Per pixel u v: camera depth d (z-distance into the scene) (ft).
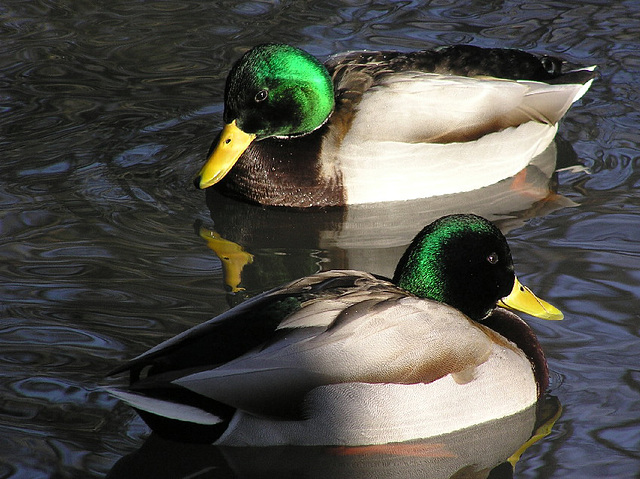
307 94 42.63
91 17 57.06
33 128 46.85
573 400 29.76
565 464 27.32
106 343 31.81
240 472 27.43
